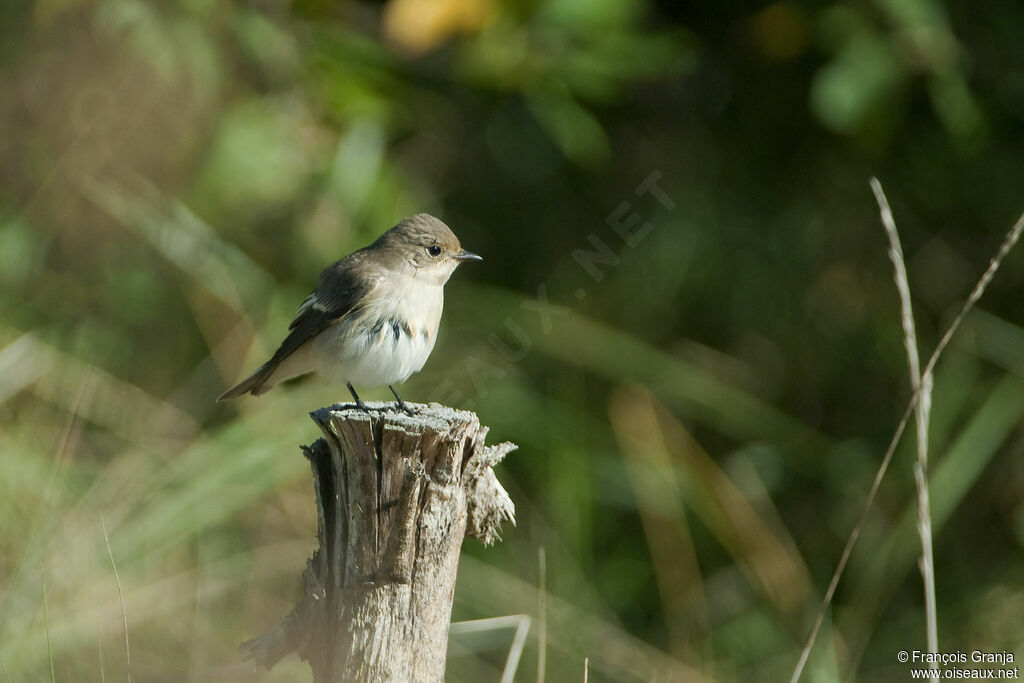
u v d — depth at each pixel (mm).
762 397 12977
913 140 11906
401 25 9641
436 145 12688
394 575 5469
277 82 10328
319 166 10312
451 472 5480
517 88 10531
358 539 5527
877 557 11227
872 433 12711
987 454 10914
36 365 9867
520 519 11203
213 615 9234
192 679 8352
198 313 11617
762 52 11297
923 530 6180
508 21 10047
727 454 12641
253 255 11422
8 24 10750
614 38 10469
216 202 10406
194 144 10367
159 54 9633
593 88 10609
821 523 12461
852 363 12945
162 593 8797
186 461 9477
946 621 11719
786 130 12344
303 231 11055
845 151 12086
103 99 10508
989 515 12359
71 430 9438
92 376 10227
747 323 12953
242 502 9336
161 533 8945
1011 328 12125
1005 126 11641
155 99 10367
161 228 10703
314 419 6199
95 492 9258
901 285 6297
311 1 10234
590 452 11820
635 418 11750
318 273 11008
